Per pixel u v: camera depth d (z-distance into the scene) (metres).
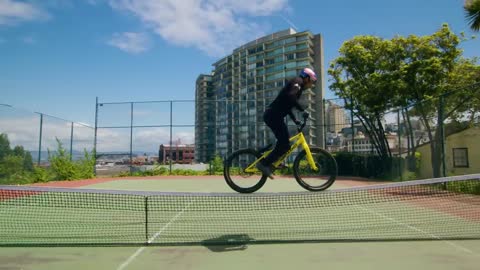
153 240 5.41
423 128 13.66
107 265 4.25
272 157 4.89
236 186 5.12
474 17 11.04
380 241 5.35
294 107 4.86
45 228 6.22
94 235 5.68
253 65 84.06
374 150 18.81
